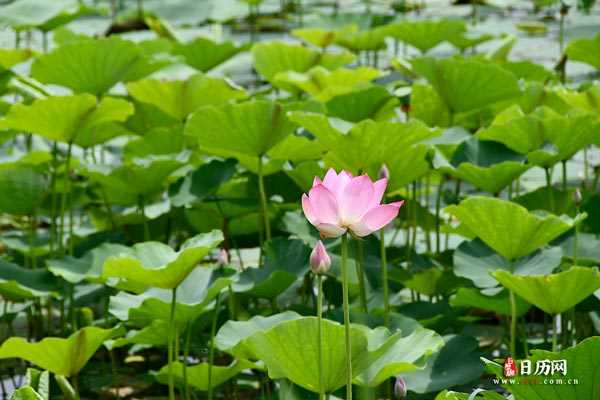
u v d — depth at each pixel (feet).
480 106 26.99
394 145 23.26
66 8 41.88
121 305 21.98
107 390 23.67
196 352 24.07
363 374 20.11
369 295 23.48
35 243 26.53
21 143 32.09
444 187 30.22
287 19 58.44
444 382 21.57
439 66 26.76
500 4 59.06
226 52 36.22
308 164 24.34
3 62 33.71
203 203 25.03
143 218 25.35
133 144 27.32
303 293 24.85
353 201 18.70
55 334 25.46
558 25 53.72
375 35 40.27
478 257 22.76
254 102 23.77
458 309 23.12
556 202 25.43
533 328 24.67
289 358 19.63
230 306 23.00
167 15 51.67
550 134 24.18
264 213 24.47
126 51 28.30
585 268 20.66
